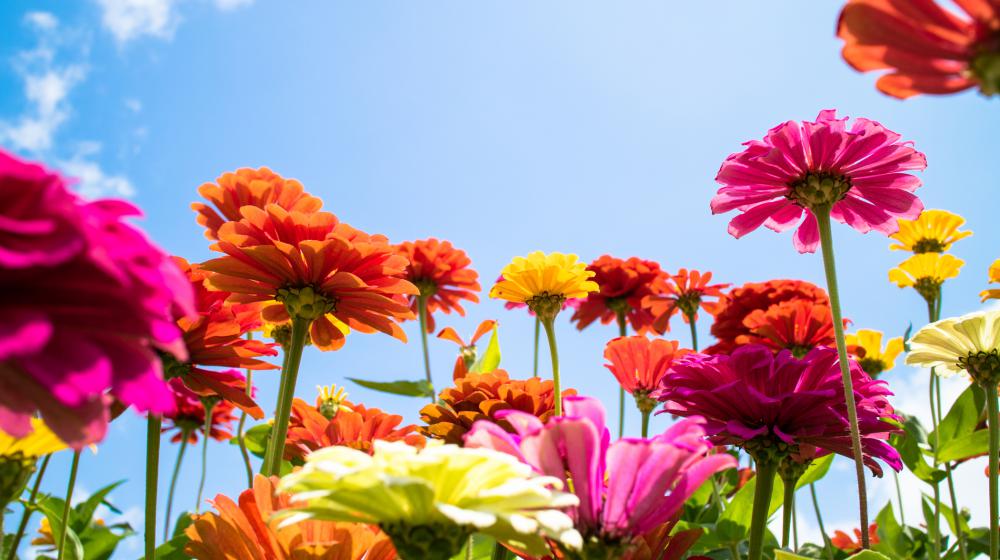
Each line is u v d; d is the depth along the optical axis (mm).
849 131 687
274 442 701
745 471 927
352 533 581
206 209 838
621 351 852
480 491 517
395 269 710
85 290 437
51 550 844
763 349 678
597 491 557
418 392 933
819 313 886
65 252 396
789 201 733
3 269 419
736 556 729
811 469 759
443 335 1006
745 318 906
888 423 680
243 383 725
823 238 692
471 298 1077
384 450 523
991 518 700
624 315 1084
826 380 685
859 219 735
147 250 453
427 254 1036
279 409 747
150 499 671
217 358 708
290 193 831
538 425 549
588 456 553
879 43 481
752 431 659
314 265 699
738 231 750
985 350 724
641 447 551
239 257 701
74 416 462
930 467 793
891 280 974
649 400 848
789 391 680
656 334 1076
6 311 403
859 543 901
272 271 703
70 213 420
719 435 684
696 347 1054
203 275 696
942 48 468
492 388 786
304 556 580
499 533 542
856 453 660
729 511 731
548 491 521
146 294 456
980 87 464
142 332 456
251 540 594
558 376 790
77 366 425
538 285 817
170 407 503
